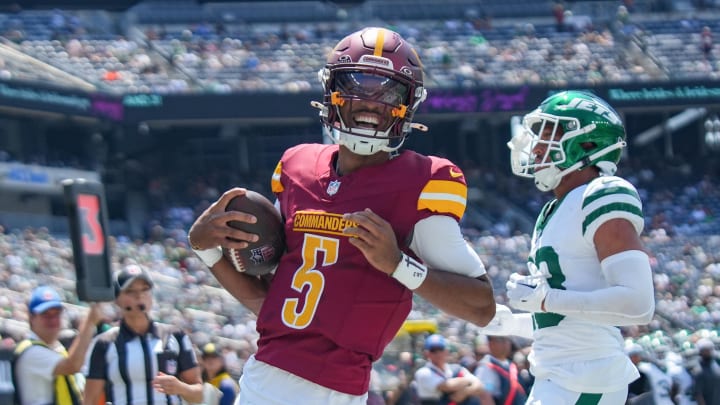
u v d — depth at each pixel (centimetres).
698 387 3519
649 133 10169
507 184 9206
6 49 9044
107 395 1845
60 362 1927
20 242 6612
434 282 1098
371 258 1073
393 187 1120
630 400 3219
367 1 10662
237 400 1166
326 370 1105
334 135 1155
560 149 1341
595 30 10469
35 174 8156
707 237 8088
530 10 10800
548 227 1349
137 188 9112
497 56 9875
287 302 1130
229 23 10206
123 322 1872
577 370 1323
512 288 1302
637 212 1269
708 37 10244
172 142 9538
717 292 6900
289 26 10325
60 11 9875
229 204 1173
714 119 9969
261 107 8756
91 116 8356
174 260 6938
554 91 9031
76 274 1678
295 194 1170
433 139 9856
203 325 5056
